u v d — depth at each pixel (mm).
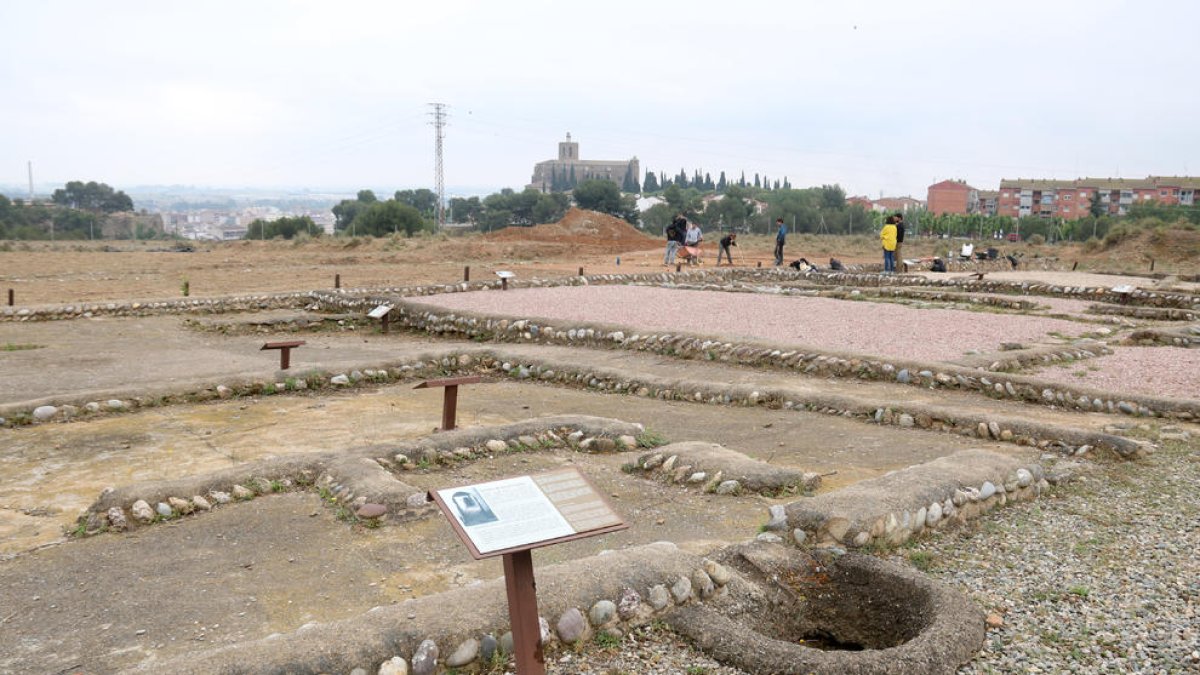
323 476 6656
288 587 4816
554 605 4043
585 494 3641
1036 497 6480
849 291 21922
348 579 4930
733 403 9969
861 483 5898
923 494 5695
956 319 16328
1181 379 10750
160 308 18125
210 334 15945
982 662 3930
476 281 22344
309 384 10867
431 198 143750
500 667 3834
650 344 13336
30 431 8555
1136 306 19609
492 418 9328
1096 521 5918
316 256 35781
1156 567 5074
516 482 3592
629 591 4270
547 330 14672
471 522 3330
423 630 3764
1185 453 7719
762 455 7680
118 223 117125
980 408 9578
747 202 107188
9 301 17719
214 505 6191
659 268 29438
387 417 9352
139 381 11094
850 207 92688
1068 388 9734
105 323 16812
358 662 3549
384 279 26234
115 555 5316
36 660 3941
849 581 4887
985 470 6309
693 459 6984
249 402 10102
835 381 11078
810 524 5289
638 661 3947
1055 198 109625
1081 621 4348
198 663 3434
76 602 4617
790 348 12008
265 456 7734
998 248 48625
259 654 3504
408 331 16859
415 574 5008
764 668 3816
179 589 4789
